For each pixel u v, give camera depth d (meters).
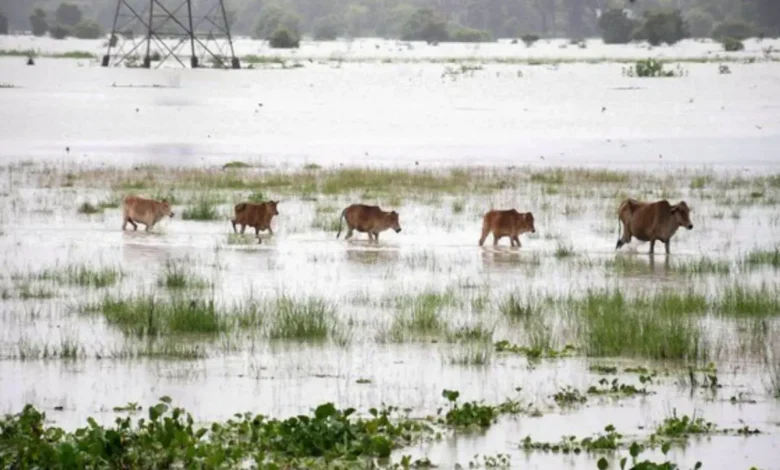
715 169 143.38
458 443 44.59
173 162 145.38
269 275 78.69
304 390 51.53
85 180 125.56
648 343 58.50
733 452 43.72
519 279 78.50
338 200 114.69
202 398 50.12
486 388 52.22
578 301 68.81
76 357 56.72
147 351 57.91
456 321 65.44
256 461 41.06
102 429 42.66
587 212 109.19
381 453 42.91
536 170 138.12
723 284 77.00
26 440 42.22
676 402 50.22
